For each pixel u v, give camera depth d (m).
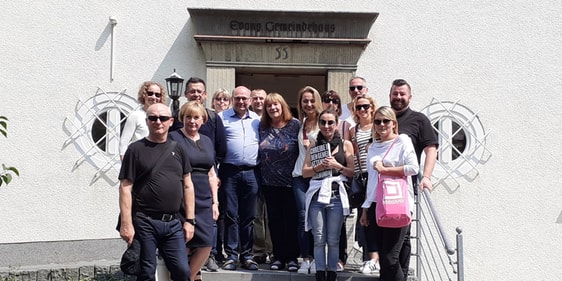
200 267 6.48
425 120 6.89
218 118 7.23
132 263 5.76
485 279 9.54
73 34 9.59
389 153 6.43
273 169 7.39
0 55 9.51
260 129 7.52
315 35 9.58
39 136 9.48
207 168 6.47
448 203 9.61
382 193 6.29
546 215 9.60
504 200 9.62
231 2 9.72
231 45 9.59
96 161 9.52
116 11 9.65
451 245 6.33
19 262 8.75
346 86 9.63
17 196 9.41
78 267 7.96
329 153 6.82
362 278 6.93
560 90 9.70
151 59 9.66
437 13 9.74
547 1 9.76
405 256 6.61
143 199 5.85
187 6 9.70
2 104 9.48
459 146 9.73
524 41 9.74
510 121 9.68
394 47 9.70
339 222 6.80
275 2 9.73
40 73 9.54
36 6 9.57
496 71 9.72
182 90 9.59
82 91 9.57
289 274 7.01
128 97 9.61
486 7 9.75
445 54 9.73
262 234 7.98
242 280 7.01
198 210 6.38
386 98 9.69
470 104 9.70
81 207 9.48
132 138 7.17
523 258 9.56
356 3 9.75
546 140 9.66
